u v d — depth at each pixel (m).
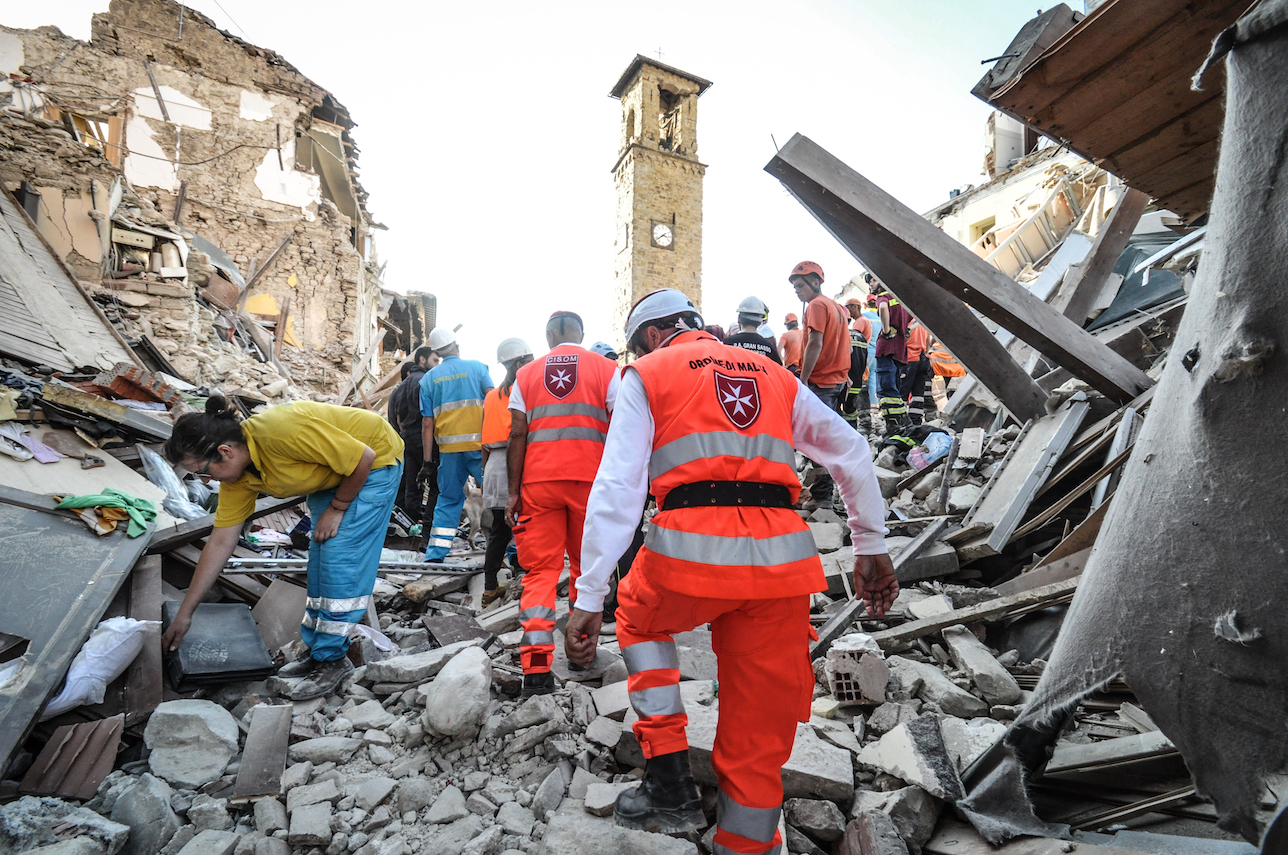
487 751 2.34
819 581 1.53
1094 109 2.45
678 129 33.25
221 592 3.58
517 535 2.94
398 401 6.09
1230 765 1.22
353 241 21.66
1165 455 1.37
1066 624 1.61
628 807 1.80
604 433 2.95
